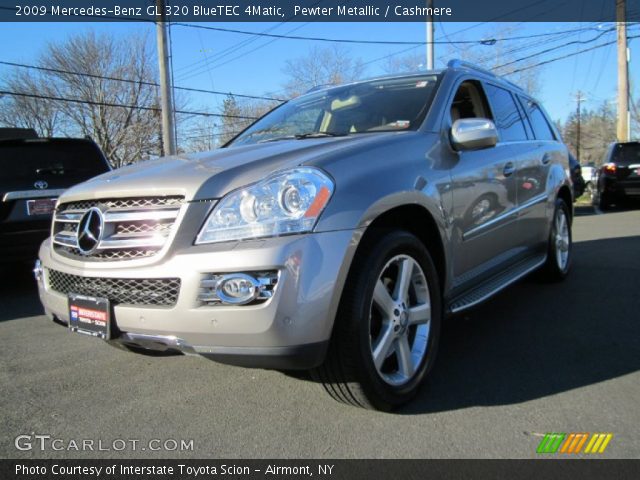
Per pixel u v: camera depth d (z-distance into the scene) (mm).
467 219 3443
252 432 2709
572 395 3000
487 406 2896
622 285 5375
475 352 3701
